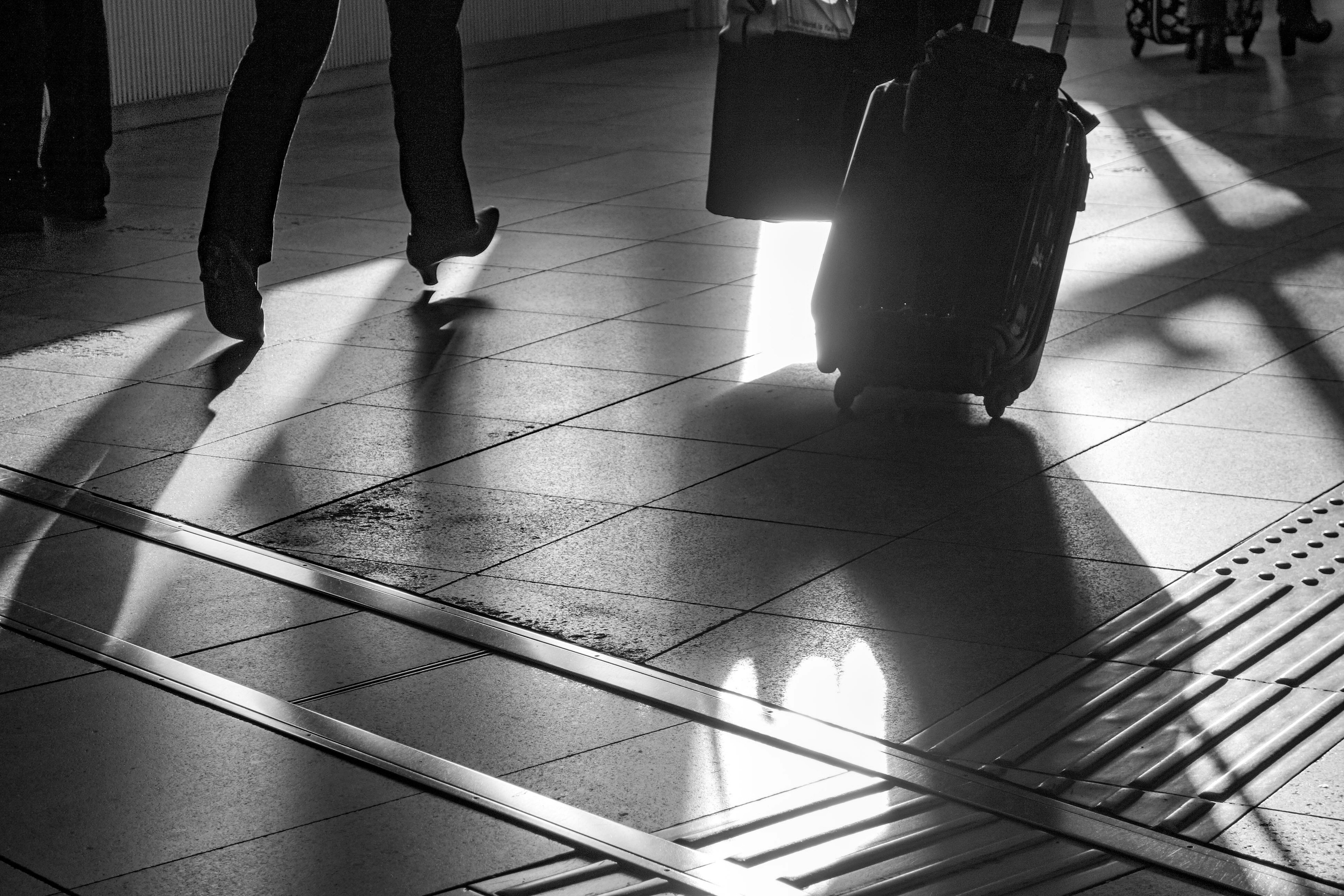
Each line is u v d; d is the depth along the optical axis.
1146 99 11.03
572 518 4.17
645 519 4.16
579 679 3.33
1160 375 5.27
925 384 4.80
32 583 3.84
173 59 11.21
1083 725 3.12
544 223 7.71
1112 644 3.43
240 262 5.62
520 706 3.23
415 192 6.38
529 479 4.45
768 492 4.33
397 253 7.13
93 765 3.02
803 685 3.28
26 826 2.81
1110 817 2.79
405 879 2.64
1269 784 2.89
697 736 3.10
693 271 6.78
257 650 3.49
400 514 4.22
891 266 4.75
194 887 2.63
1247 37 12.85
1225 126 9.89
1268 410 4.89
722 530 4.09
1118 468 4.46
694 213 7.89
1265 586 3.70
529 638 3.50
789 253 7.07
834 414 4.96
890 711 3.17
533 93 12.11
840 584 3.76
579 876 2.64
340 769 2.99
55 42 7.74
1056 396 5.09
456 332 5.90
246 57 5.55
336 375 5.41
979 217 4.67
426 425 4.91
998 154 4.65
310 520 4.19
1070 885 2.60
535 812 2.82
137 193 8.69
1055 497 4.26
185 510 4.27
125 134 10.67
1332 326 5.76
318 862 2.69
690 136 10.08
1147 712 3.15
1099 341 5.66
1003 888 2.59
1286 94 11.03
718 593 3.73
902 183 4.73
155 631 3.58
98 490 4.41
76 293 6.55
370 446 4.73
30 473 4.55
